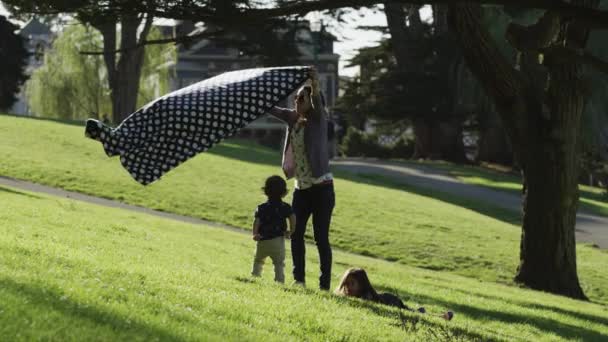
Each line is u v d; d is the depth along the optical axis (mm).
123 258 11023
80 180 32594
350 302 9617
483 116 64000
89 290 6766
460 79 61594
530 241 23156
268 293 9094
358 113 66812
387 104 64250
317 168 10633
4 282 6395
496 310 14727
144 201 30625
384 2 15539
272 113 10695
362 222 30656
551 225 22859
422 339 8172
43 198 23797
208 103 7066
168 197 31703
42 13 15219
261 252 11086
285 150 10852
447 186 48969
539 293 21906
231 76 7473
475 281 23031
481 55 21453
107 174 34656
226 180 37000
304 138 10617
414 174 53906
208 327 6527
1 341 4957
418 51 63062
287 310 8078
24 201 20281
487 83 22047
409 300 14406
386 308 9727
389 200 36500
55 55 81312
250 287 9438
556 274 22953
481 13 20984
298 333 7258
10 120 48062
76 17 15602
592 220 40562
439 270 25391
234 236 24031
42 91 80312
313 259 21344
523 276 23359
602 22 12766
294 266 11023
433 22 63562
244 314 7461
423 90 63406
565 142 22578
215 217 29594
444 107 64250
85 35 78938
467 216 35469
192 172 37906
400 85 64250
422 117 64312
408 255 26672
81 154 39125
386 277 19078
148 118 6945
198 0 15656
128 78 69938
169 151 6883
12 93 92938
